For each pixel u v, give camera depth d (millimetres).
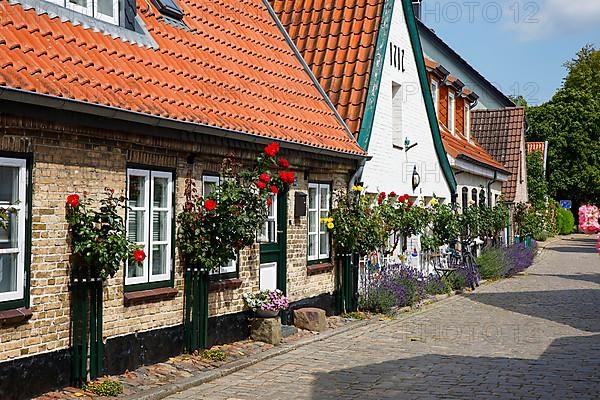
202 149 10281
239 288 11508
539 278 24938
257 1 16172
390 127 17594
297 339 12125
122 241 8219
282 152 12406
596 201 62156
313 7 18062
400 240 19188
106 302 8672
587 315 15859
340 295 14961
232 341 11273
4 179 7445
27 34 8227
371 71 16328
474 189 26734
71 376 8102
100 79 8680
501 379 9570
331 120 15125
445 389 9000
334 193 14688
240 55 13555
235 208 10125
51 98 7312
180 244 10016
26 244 7562
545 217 53000
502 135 35969
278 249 12805
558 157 61094
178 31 11984
